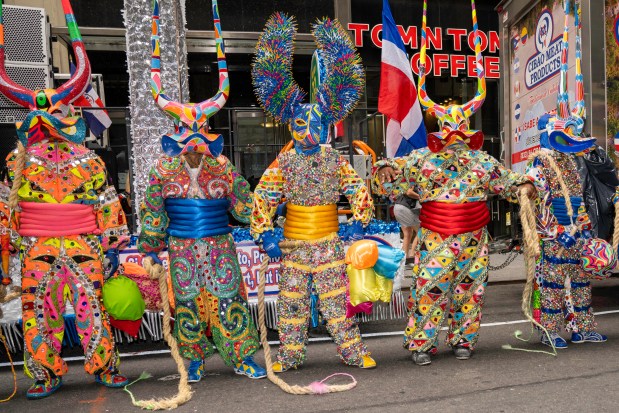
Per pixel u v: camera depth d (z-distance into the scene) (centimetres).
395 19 980
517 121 630
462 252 348
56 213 308
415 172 354
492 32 1015
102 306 320
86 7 859
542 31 567
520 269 788
